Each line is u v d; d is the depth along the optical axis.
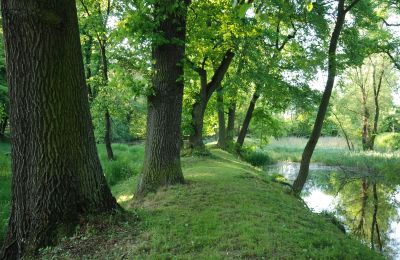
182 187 9.60
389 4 20.58
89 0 18.36
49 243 5.89
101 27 17.50
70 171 6.20
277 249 5.76
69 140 6.19
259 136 26.33
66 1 5.97
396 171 21.98
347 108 35.72
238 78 16.62
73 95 6.21
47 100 5.91
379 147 34.94
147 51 10.19
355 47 14.39
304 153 12.73
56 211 6.04
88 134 6.51
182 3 9.30
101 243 5.94
